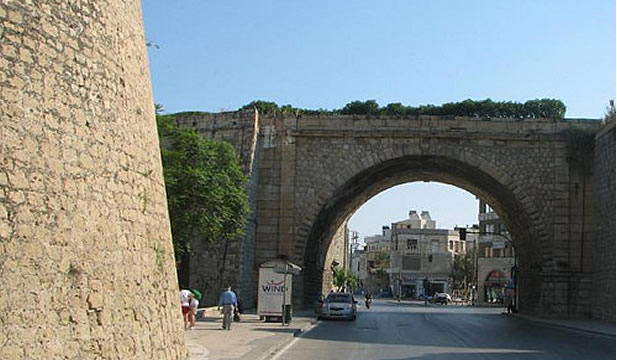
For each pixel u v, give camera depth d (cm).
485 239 9525
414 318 4516
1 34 1098
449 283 12138
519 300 4988
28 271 1070
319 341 2562
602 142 3900
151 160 1559
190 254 3884
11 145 1079
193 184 3294
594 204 4053
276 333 2702
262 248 4209
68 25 1245
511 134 4150
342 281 7956
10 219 1055
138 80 1523
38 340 1063
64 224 1162
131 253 1377
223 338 2394
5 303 1020
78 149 1230
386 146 4203
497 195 4591
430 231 12388
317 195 4219
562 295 4059
